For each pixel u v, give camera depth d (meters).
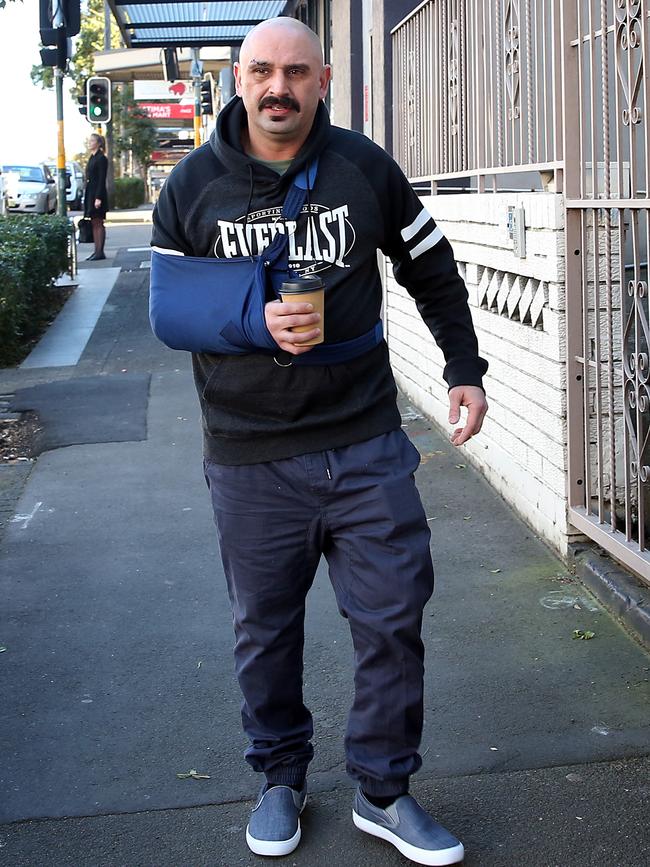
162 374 9.92
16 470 7.08
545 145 4.98
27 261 11.94
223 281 2.78
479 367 3.01
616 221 4.68
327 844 3.04
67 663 4.21
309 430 2.87
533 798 3.22
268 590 2.98
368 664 2.90
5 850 3.06
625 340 4.32
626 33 4.12
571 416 4.83
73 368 10.46
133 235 25.64
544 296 5.02
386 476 2.87
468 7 6.30
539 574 4.90
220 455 2.95
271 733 3.07
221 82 23.31
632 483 4.73
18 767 3.48
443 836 2.91
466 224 6.25
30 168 38.31
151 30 16.80
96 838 3.11
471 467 6.54
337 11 11.58
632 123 4.13
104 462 7.12
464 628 4.39
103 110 19.92
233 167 2.78
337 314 2.82
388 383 2.96
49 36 14.23
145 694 3.95
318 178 2.79
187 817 3.20
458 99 6.52
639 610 4.25
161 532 5.73
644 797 3.20
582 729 3.59
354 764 2.98
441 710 3.75
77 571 5.20
